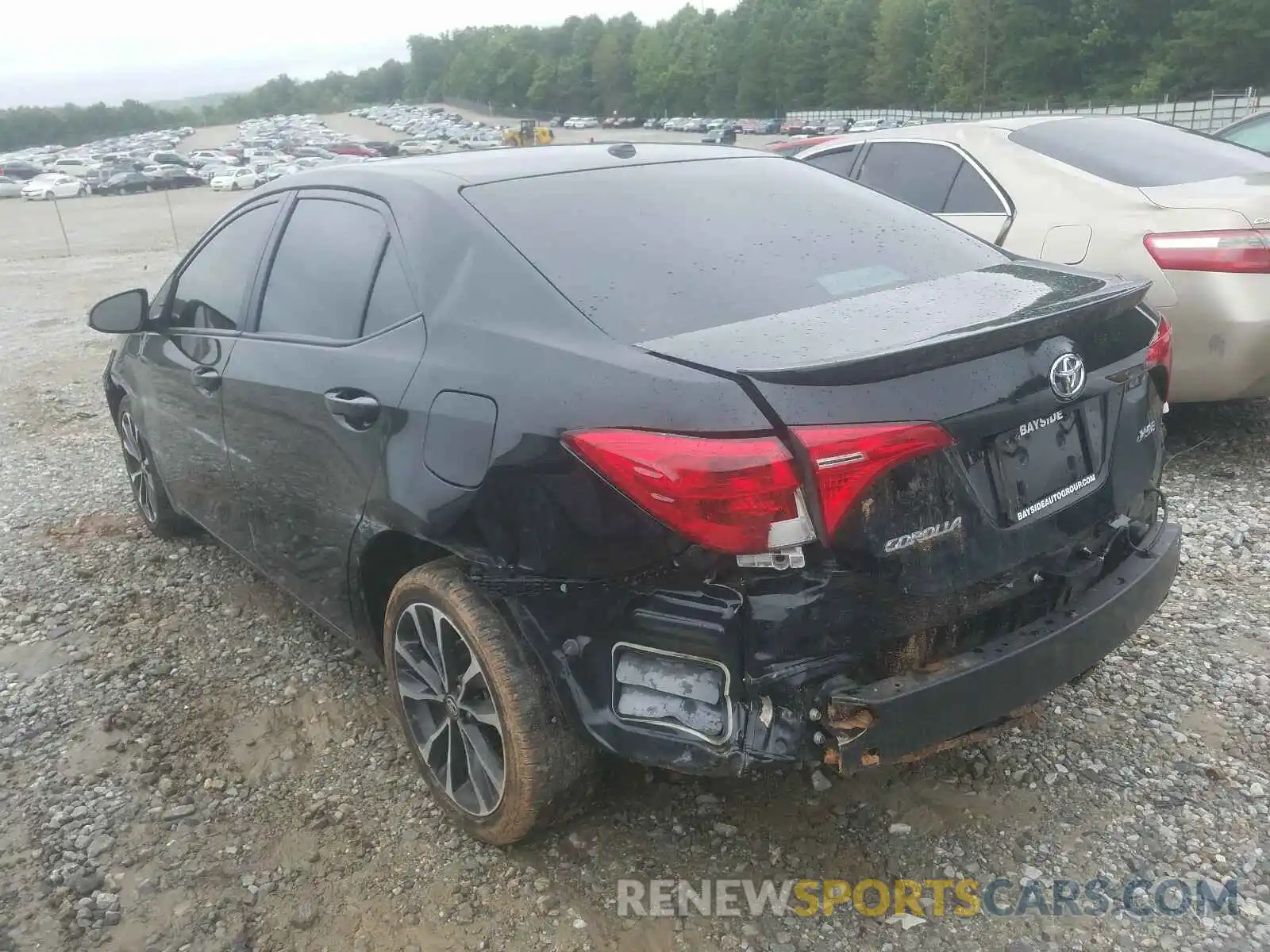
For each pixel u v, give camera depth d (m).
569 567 2.40
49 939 2.63
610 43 146.75
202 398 3.87
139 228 33.28
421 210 3.03
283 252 3.62
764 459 2.11
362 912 2.68
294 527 3.43
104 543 5.21
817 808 2.93
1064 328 2.42
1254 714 3.22
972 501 2.32
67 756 3.41
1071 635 2.50
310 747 3.39
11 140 187.25
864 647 2.26
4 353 11.26
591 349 2.46
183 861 2.89
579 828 2.90
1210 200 4.83
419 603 2.84
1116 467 2.71
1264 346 4.69
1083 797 2.91
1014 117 6.22
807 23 113.81
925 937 2.50
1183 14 70.81
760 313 2.60
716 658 2.26
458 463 2.60
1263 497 4.83
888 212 3.39
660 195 3.17
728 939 2.52
